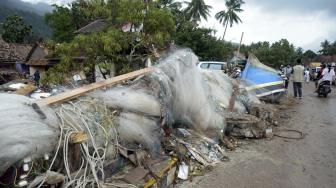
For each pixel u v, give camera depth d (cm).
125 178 436
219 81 939
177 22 3247
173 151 562
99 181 399
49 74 919
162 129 588
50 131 358
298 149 676
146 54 959
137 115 521
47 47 1084
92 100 482
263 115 895
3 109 336
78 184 368
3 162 304
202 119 698
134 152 495
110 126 461
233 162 595
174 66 673
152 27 941
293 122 943
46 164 354
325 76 1566
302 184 497
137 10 921
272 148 683
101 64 914
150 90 581
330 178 521
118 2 944
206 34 3316
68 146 386
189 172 535
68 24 3434
